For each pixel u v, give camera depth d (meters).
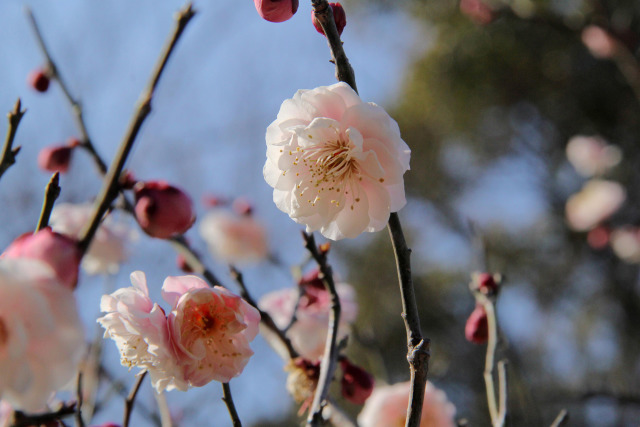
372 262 1.02
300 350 0.37
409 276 0.27
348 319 0.38
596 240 0.82
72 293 0.23
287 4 0.28
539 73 1.01
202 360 0.27
